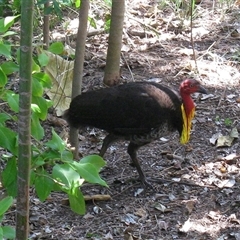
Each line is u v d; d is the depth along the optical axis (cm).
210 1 1214
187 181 714
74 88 734
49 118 843
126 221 636
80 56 720
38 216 643
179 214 648
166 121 686
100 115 678
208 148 784
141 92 682
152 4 1197
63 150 406
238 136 804
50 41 1012
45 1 659
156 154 777
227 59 1007
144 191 695
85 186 700
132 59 1008
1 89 415
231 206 659
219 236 607
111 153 782
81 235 613
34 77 435
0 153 680
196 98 901
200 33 1097
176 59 1010
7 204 346
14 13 944
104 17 1100
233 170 733
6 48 410
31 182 402
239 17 1148
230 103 887
